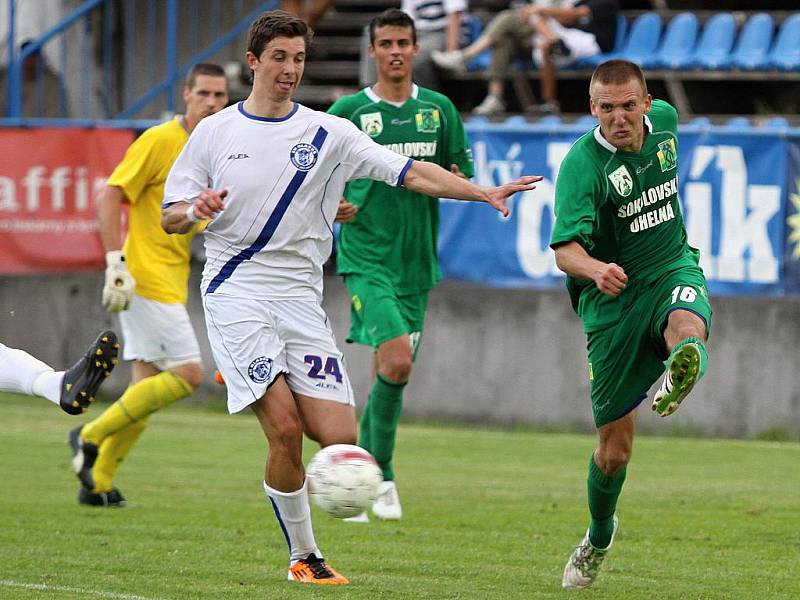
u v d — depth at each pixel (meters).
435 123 27.88
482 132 44.78
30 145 47.66
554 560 22.41
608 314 19.39
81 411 18.81
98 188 47.53
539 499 29.45
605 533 19.72
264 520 25.95
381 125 27.66
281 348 19.25
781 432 42.12
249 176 19.06
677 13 56.31
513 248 44.59
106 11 56.44
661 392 17.83
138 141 27.95
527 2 54.31
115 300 26.78
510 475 33.34
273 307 19.27
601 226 19.30
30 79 58.72
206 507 27.56
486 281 44.78
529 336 44.53
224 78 28.30
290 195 19.14
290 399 19.19
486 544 23.88
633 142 18.78
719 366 42.69
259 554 22.23
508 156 44.59
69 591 18.81
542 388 44.47
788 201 42.25
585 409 44.19
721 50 54.03
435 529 25.47
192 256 47.56
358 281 27.52
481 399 44.94
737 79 52.75
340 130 19.47
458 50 53.84
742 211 42.59
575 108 58.22
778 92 56.78
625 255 19.45
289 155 19.16
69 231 47.62
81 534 24.12
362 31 62.50
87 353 18.58
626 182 19.05
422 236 27.84
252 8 61.97
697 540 24.48
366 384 46.31
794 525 26.20
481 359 44.91
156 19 62.09
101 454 27.55
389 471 27.42
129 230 28.45
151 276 28.14
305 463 34.56
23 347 49.16
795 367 42.19
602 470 19.53
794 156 42.19
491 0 56.97
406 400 45.66
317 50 60.84
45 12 59.31
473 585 19.89
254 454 36.38
